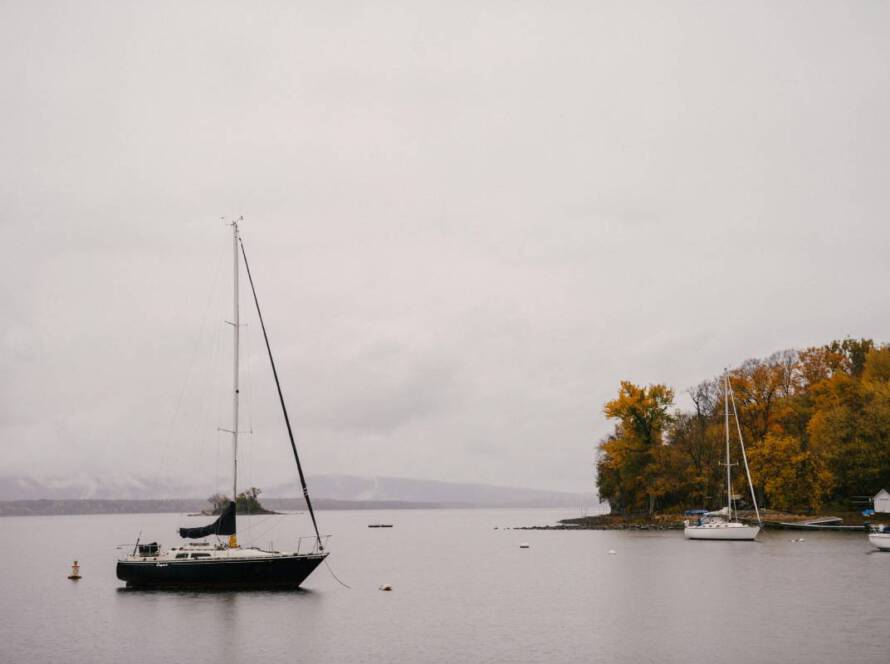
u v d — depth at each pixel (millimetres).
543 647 40812
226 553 59625
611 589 61375
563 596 58438
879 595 54844
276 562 59031
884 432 116250
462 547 123562
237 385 61156
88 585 70625
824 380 132875
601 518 171125
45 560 106188
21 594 63938
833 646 39781
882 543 86875
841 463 118188
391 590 62844
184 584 59188
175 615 50531
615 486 152250
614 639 42344
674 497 144375
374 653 40062
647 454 139375
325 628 46312
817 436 122500
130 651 41406
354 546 132875
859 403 123625
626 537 122562
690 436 137500
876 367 131875
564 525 177000
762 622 45844
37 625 48875
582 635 43562
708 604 52469
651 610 50844
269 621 48531
